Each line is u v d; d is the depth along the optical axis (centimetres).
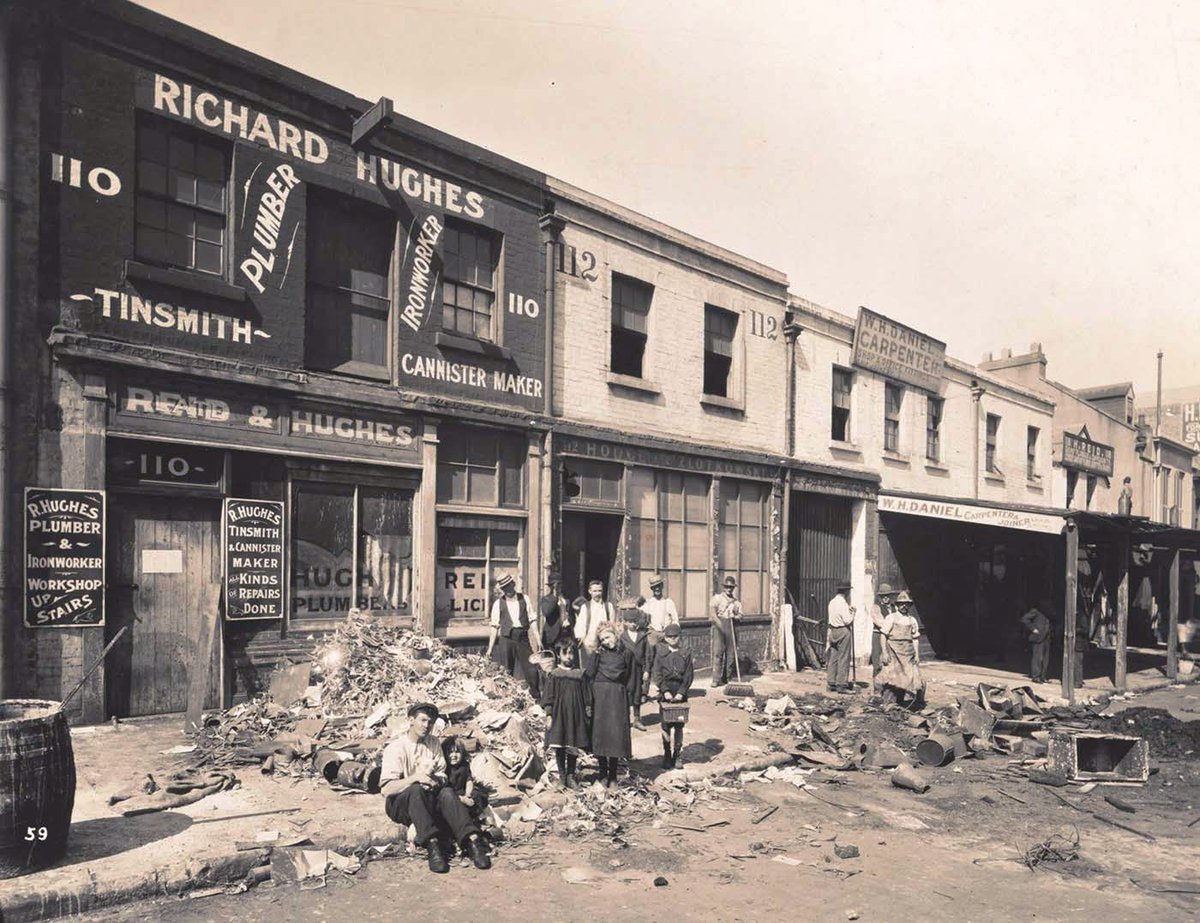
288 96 969
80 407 801
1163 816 750
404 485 1068
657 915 496
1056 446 2816
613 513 1350
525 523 1211
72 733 777
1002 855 630
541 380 1248
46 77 790
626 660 743
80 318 802
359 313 1052
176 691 870
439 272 1116
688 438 1502
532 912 495
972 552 2231
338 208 1038
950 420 2272
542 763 762
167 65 870
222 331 904
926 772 891
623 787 741
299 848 548
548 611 1062
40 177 783
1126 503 2292
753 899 527
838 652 1366
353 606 1010
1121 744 877
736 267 1619
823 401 1836
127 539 844
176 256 888
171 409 862
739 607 1438
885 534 1975
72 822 566
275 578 939
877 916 505
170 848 525
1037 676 1623
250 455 927
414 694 845
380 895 511
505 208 1206
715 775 814
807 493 1788
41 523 774
